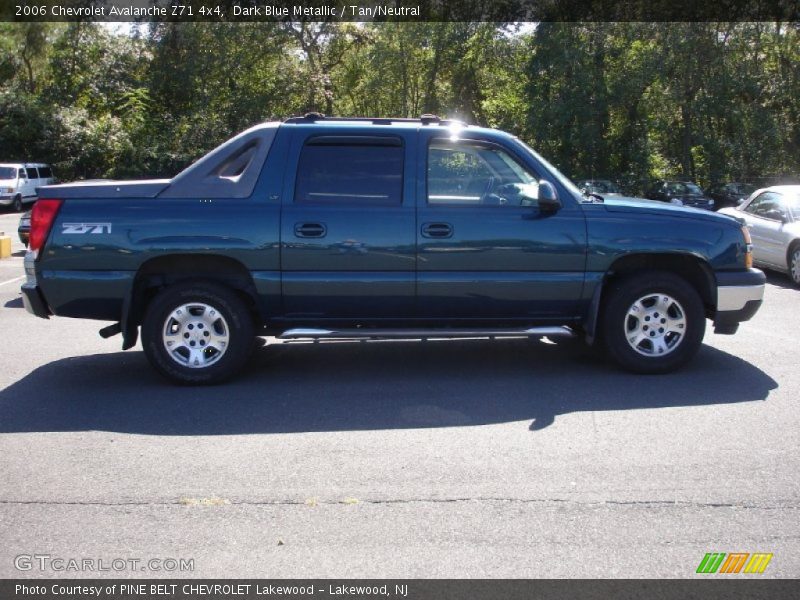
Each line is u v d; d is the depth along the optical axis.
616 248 6.23
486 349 7.51
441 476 4.45
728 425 5.25
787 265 11.92
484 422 5.36
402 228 6.10
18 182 31.83
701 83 31.03
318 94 37.38
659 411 5.56
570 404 5.73
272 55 37.19
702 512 4.00
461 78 38.50
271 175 6.16
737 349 7.43
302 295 6.17
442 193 6.22
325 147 6.21
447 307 6.26
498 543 3.69
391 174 6.20
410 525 3.87
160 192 6.14
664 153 33.34
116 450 4.89
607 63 31.36
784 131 31.27
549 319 6.39
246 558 3.58
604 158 32.28
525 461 4.66
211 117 37.16
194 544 3.71
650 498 4.15
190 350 6.24
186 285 6.15
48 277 6.06
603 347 6.50
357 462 4.66
